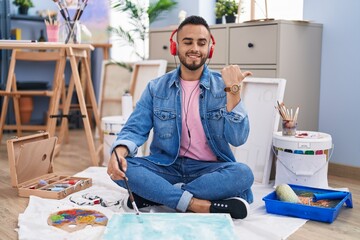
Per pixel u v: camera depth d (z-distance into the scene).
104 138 2.91
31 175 2.39
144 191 1.84
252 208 2.01
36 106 4.70
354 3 2.59
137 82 3.56
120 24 4.32
